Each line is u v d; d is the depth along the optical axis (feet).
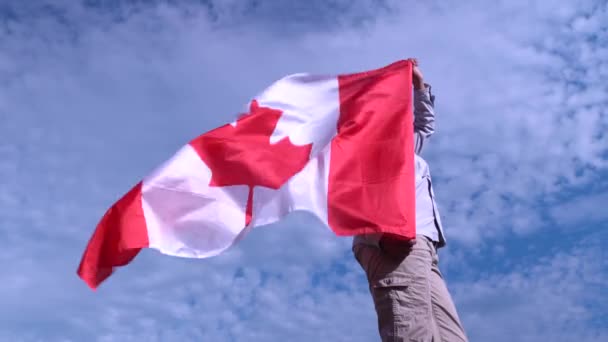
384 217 16.69
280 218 18.22
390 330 15.48
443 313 15.92
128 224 17.94
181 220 18.28
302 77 20.45
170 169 18.52
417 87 20.18
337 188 17.87
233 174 18.72
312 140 19.26
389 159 17.95
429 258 16.29
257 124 19.53
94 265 17.81
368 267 16.37
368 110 19.19
